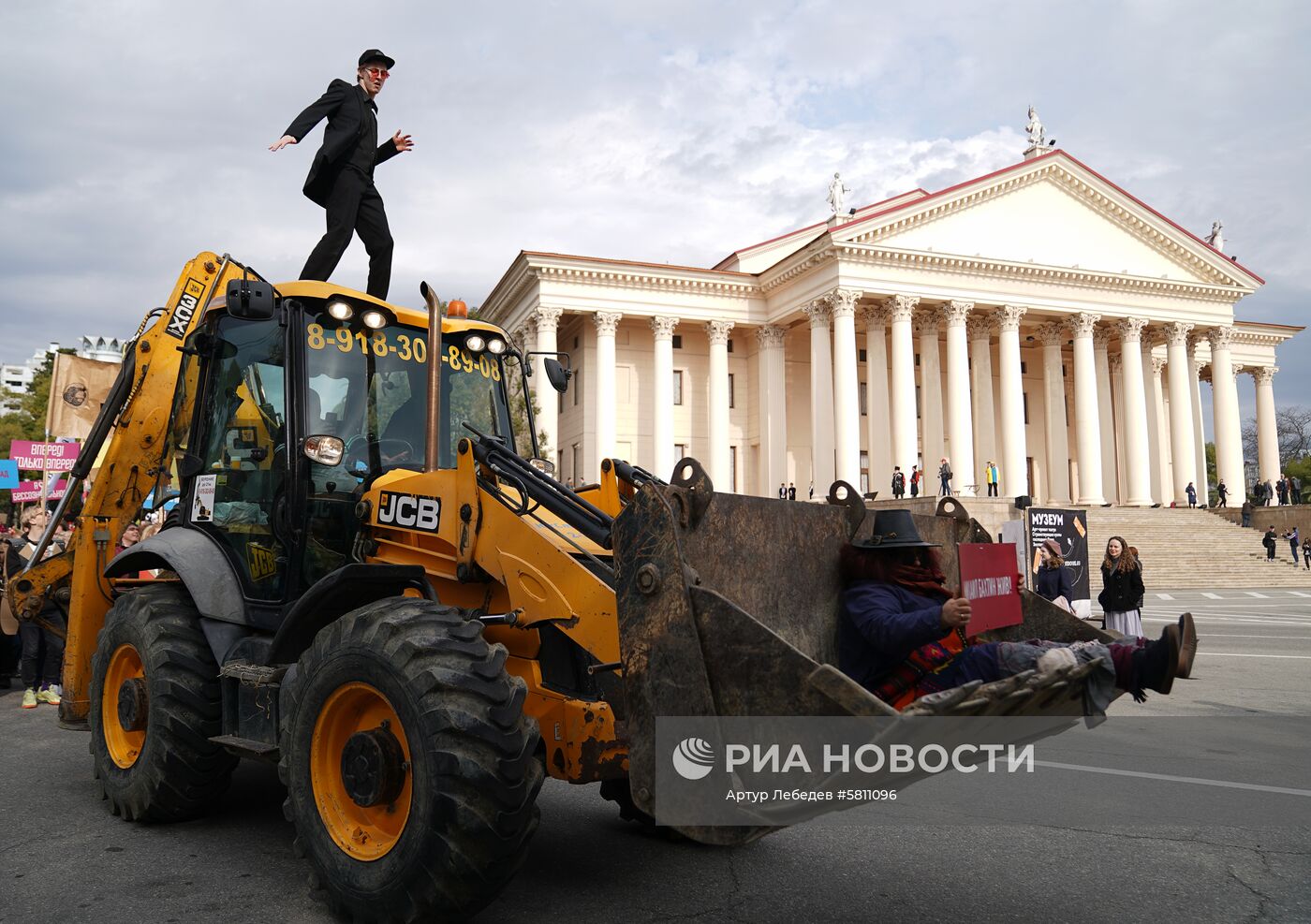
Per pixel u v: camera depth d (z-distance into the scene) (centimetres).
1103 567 1255
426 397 523
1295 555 3881
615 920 384
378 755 365
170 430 611
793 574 401
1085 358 4903
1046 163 4875
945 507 494
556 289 4788
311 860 391
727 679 310
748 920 386
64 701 616
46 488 1772
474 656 360
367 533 471
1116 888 431
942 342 5641
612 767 385
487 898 347
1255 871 457
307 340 492
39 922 379
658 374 4916
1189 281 5034
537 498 399
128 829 514
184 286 639
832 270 4562
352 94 649
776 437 5019
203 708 495
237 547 514
